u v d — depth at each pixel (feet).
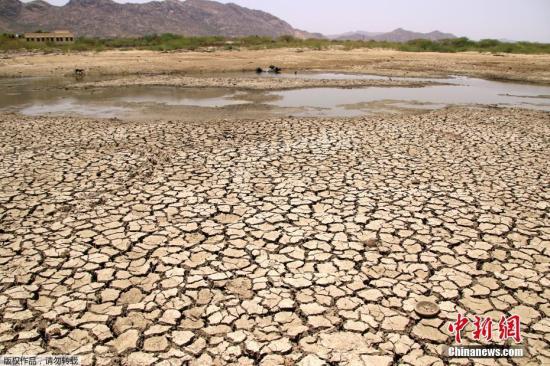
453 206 16.44
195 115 35.14
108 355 9.24
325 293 11.28
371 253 13.17
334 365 9.00
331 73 70.49
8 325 10.06
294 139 26.18
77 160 21.95
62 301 10.90
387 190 17.99
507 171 20.43
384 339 9.73
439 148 24.29
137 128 29.48
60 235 14.14
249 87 53.21
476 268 12.44
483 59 88.33
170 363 9.02
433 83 59.21
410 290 11.43
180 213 15.83
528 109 38.22
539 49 105.91
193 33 566.77
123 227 14.73
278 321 10.27
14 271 12.11
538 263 12.70
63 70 71.26
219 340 9.66
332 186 18.40
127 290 11.37
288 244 13.67
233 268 12.37
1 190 17.79
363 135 27.27
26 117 34.01
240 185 18.52
